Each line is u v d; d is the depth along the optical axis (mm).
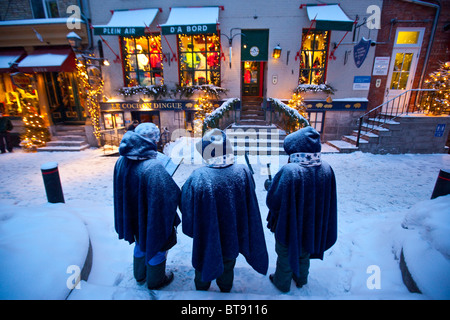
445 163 6883
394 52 8750
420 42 8594
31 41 8781
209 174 1802
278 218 1977
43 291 1724
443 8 8242
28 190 5246
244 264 2740
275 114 9250
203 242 1854
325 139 9305
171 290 2201
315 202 2020
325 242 2164
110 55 9070
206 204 1773
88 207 4180
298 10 8312
